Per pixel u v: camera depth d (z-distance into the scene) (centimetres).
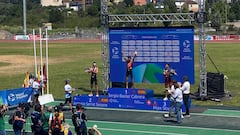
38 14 15338
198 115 2481
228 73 4278
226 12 14538
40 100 2827
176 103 2295
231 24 13525
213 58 5809
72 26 13575
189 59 2783
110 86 3125
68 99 2656
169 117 2444
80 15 15000
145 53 2897
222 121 2327
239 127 2188
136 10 12362
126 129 2206
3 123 1909
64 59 6019
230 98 2970
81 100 2844
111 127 2256
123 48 2955
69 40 10712
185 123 2298
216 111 2580
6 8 17675
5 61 5838
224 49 7300
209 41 9731
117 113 2603
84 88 3566
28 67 5159
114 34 2969
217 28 11819
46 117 1802
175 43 2808
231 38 10200
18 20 14500
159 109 2650
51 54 6756
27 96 2858
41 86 2945
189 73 2791
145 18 3375
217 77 2959
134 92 2733
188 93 2430
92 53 6906
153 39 2861
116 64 2986
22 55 6569
